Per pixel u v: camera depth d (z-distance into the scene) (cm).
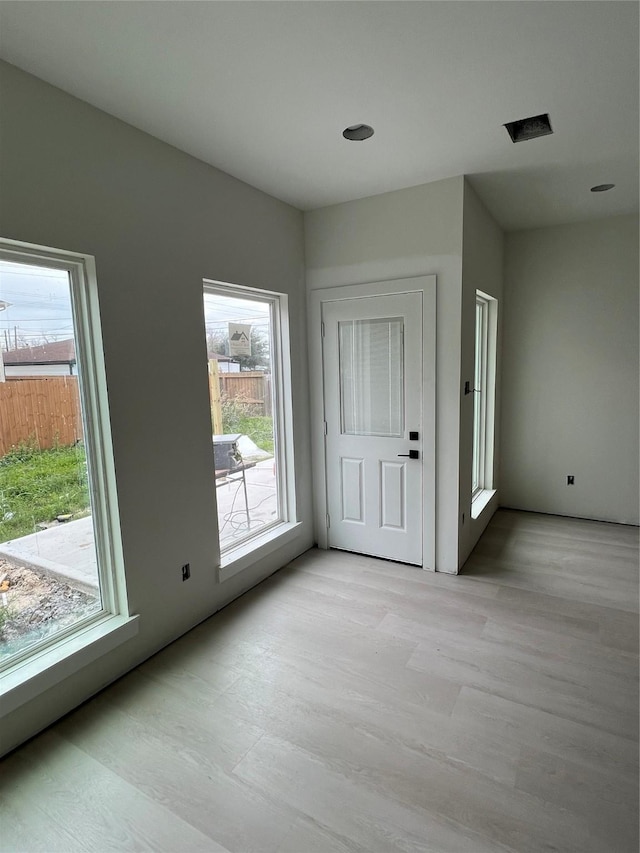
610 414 402
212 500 270
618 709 192
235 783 163
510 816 149
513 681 211
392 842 142
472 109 208
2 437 181
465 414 315
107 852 142
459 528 316
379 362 325
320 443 360
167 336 236
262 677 218
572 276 400
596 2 145
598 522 414
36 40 156
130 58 167
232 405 297
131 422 219
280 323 331
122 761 174
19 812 155
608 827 144
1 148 166
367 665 225
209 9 144
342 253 328
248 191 287
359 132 227
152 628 236
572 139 238
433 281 296
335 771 167
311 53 167
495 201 333
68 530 206
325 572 326
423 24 154
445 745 177
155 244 227
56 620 203
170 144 233
